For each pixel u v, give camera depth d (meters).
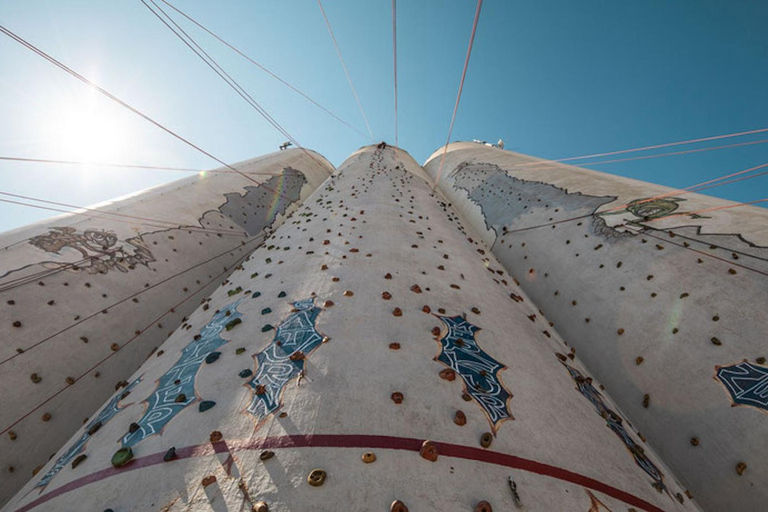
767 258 5.59
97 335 7.63
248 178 16.89
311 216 9.88
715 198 8.05
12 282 7.15
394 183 13.05
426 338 4.39
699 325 5.62
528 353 4.93
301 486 2.51
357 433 2.95
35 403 6.14
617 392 6.14
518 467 2.90
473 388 3.70
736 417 4.62
